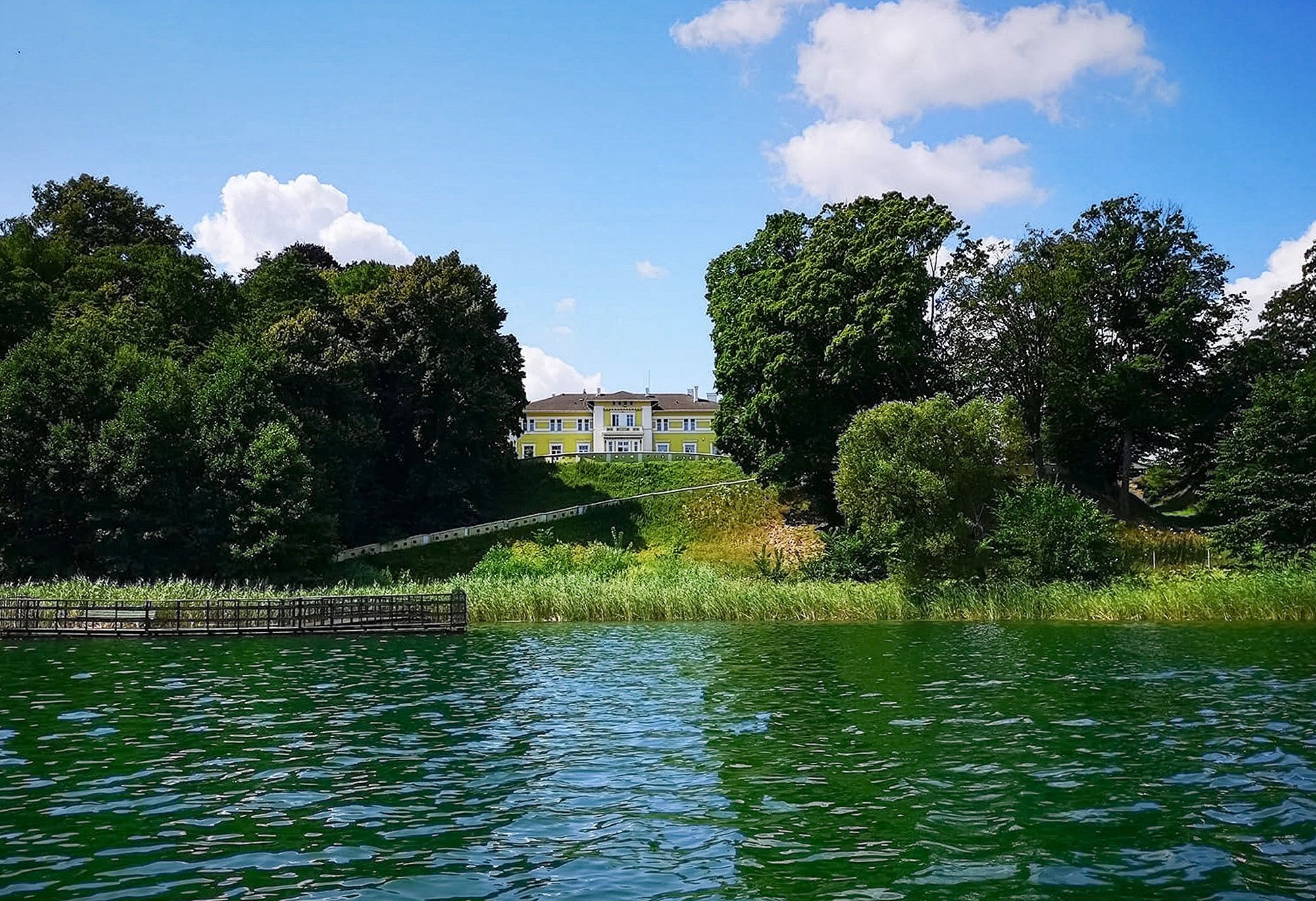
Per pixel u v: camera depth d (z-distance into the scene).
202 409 58.47
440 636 39.19
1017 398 65.56
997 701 22.00
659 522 76.38
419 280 79.62
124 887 10.81
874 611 43.94
